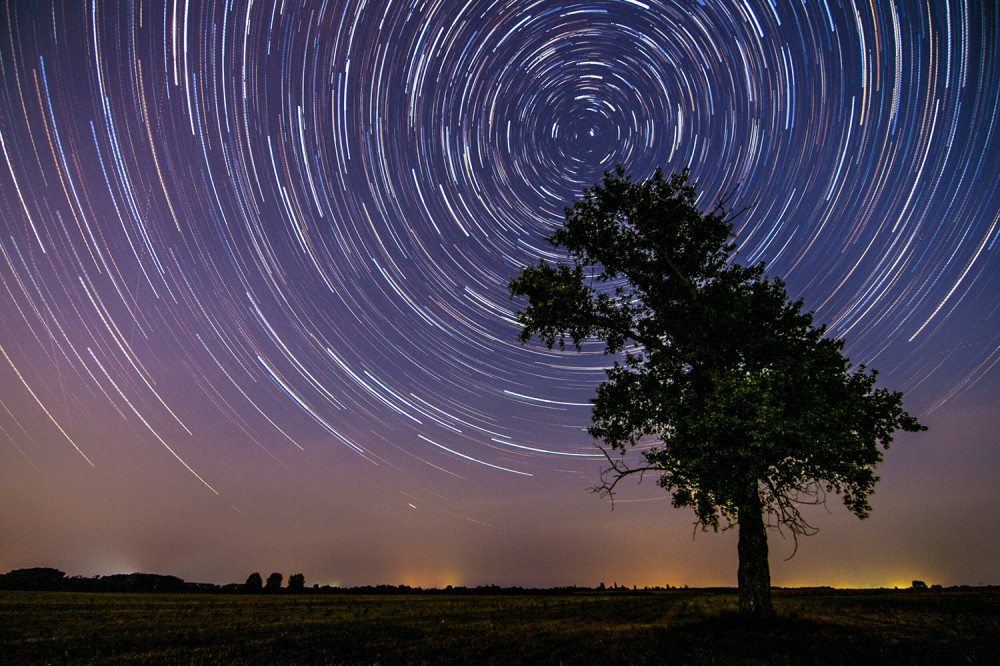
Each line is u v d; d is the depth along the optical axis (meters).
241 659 9.59
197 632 13.12
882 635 10.80
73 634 12.66
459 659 9.57
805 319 12.92
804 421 10.89
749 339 12.42
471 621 15.63
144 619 15.77
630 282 15.38
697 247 14.66
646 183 15.25
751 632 11.28
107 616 16.42
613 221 15.41
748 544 12.66
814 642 10.09
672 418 12.51
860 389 12.29
